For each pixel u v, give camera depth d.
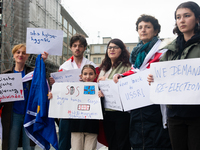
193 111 2.22
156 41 3.00
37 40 3.46
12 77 3.23
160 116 2.68
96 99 3.04
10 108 3.24
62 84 3.21
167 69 2.41
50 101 3.19
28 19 20.78
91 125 3.02
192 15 2.34
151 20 3.05
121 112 3.08
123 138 3.05
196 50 2.35
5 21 19.14
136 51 3.13
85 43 3.80
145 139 2.71
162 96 2.38
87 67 3.23
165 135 2.66
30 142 3.29
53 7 28.20
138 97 2.77
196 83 2.23
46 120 3.28
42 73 3.32
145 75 2.75
